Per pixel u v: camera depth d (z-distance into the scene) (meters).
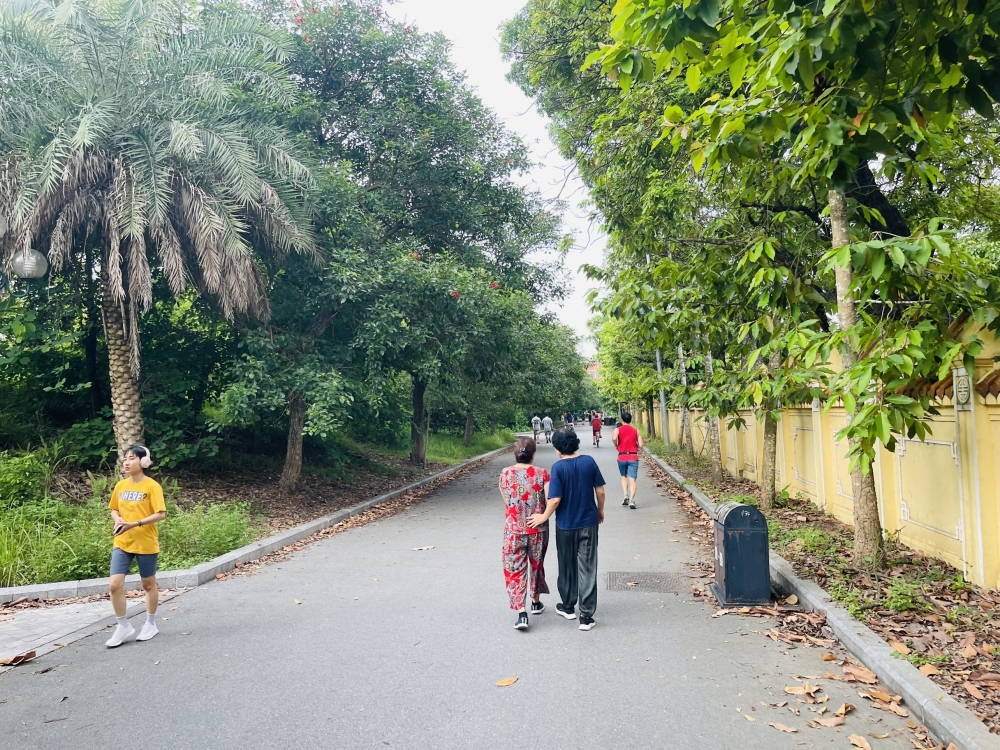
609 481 19.19
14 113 10.25
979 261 7.36
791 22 3.78
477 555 9.37
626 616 6.40
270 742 3.96
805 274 8.16
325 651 5.53
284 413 14.41
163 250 10.57
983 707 4.01
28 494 10.23
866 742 3.83
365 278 13.44
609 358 30.84
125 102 10.81
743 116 4.75
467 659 5.27
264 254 13.48
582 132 13.83
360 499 15.34
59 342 11.89
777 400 9.26
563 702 4.44
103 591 7.67
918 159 6.79
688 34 3.90
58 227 10.28
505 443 42.16
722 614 6.38
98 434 12.23
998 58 3.99
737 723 4.11
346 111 16.95
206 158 11.21
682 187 9.98
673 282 8.39
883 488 8.90
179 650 5.66
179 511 10.47
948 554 7.20
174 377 13.59
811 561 7.67
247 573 8.62
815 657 5.22
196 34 11.78
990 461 6.32
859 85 4.41
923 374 4.95
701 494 14.18
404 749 3.85
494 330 16.95
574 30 12.37
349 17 16.08
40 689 4.84
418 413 23.53
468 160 17.67
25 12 10.79
